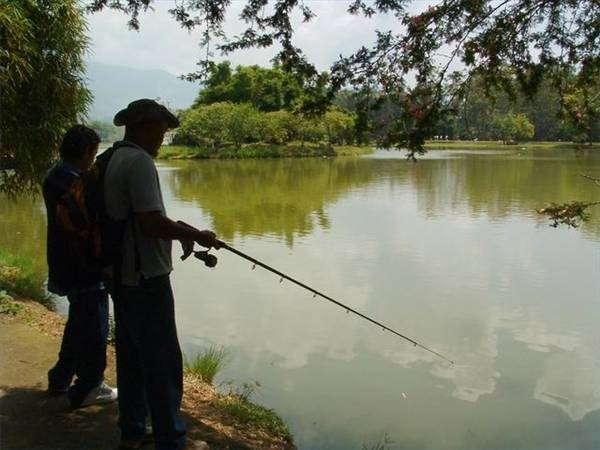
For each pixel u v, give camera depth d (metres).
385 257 12.10
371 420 5.31
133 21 5.24
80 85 8.01
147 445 3.14
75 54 7.82
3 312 5.53
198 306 8.55
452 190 25.97
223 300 8.88
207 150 60.12
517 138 80.00
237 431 4.11
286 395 5.75
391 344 7.23
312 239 14.16
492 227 15.82
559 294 9.42
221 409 4.49
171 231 2.67
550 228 15.48
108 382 4.20
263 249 12.94
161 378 2.83
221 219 17.62
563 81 4.86
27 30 6.91
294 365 6.50
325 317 8.17
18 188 8.21
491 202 21.58
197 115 61.25
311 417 5.32
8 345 4.64
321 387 5.96
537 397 5.86
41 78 7.52
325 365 6.53
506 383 6.16
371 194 24.59
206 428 3.93
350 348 7.05
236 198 23.36
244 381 5.98
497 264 11.46
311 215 18.41
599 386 6.12
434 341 7.37
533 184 28.59
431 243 13.55
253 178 33.47
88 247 2.76
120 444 3.08
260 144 65.38
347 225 16.28
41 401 3.64
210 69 5.22
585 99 4.84
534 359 6.83
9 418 3.40
